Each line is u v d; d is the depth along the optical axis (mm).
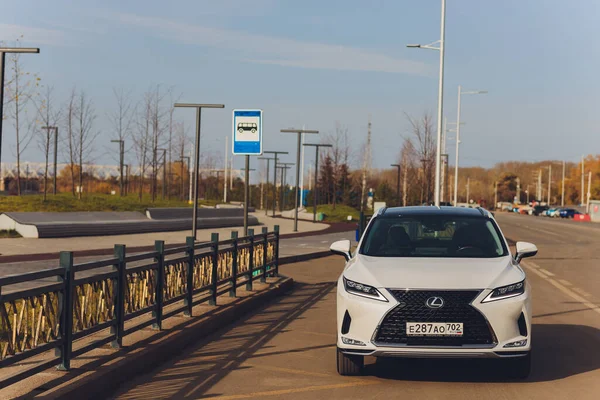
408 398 6285
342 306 6816
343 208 60562
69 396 5555
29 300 5555
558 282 16188
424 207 8711
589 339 9281
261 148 14461
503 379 7027
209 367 7445
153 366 7379
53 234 24734
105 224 27578
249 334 9445
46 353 6852
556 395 6395
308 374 7195
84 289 6551
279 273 17031
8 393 5438
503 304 6488
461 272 6750
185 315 9547
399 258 7340
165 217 34000
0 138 14578
